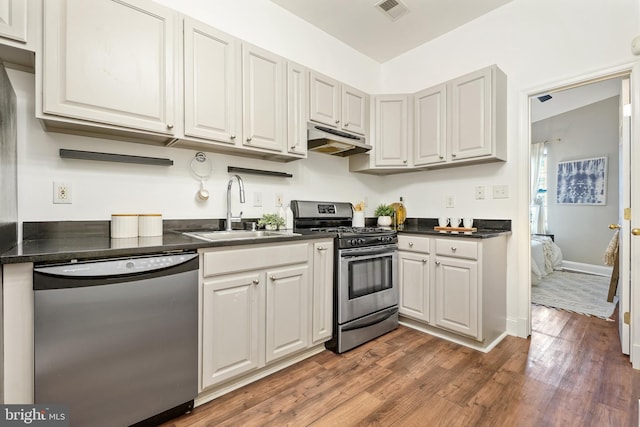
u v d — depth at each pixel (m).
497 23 2.53
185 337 1.40
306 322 1.94
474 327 2.10
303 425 1.38
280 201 2.54
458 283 2.19
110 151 1.74
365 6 2.50
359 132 2.74
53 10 1.32
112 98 1.46
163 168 1.94
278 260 1.78
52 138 1.57
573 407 1.48
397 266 2.56
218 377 1.54
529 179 2.38
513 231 2.42
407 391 1.63
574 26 2.15
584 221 4.71
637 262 1.86
